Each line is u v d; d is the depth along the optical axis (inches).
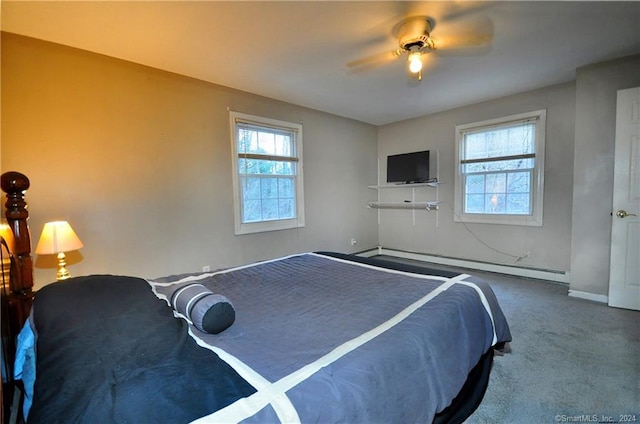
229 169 135.8
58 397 32.3
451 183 177.8
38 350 42.2
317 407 33.9
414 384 44.4
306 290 71.9
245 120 140.6
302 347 45.1
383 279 78.2
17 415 49.6
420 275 80.5
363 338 47.2
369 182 207.8
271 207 154.3
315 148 172.9
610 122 115.6
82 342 41.9
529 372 76.5
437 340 51.7
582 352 84.7
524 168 151.9
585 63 116.3
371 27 88.0
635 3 78.4
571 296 127.5
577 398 67.1
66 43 93.5
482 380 66.6
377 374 40.6
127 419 29.4
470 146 170.1
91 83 100.3
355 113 180.7
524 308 115.9
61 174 95.6
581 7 80.4
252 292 71.4
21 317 65.2
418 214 194.7
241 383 36.0
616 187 112.8
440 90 142.9
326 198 180.2
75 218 98.3
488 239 165.9
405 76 125.1
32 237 91.0
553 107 140.7
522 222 153.4
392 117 190.9
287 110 157.9
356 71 118.9
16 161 88.3
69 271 97.3
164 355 40.4
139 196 111.1
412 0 76.2
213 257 131.6
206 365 39.2
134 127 109.3
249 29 87.9
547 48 103.6
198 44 96.0
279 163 156.9
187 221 123.5
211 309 49.8
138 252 111.3
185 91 121.4
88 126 100.0
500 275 158.9
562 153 140.1
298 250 165.8
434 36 94.4
